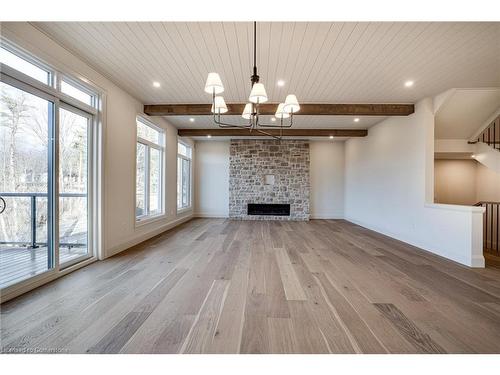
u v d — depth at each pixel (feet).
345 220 27.37
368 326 6.39
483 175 21.77
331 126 21.97
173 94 14.56
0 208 7.79
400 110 15.67
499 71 11.35
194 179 28.78
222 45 9.38
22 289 8.05
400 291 8.55
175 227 21.94
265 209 28.14
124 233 13.99
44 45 8.65
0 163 7.72
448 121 16.34
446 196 22.75
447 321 6.66
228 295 8.11
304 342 5.72
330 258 12.49
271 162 27.96
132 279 9.46
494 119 15.76
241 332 6.07
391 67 10.98
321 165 28.66
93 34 8.73
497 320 6.74
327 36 8.71
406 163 16.42
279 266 11.15
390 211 18.35
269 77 12.09
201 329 6.17
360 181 23.99
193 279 9.50
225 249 14.20
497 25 7.99
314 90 13.66
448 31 8.35
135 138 15.12
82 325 6.29
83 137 11.35
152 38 8.96
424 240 14.53
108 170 12.43
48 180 9.30
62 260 10.28
